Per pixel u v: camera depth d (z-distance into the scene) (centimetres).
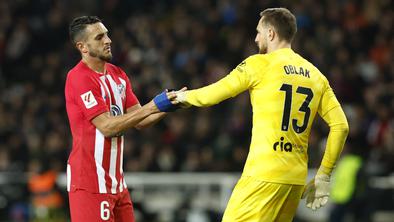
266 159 2280
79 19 2455
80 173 2416
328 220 4897
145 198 5147
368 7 6556
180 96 2330
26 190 5203
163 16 6806
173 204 5106
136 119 2364
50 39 6794
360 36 6400
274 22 2330
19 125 5988
